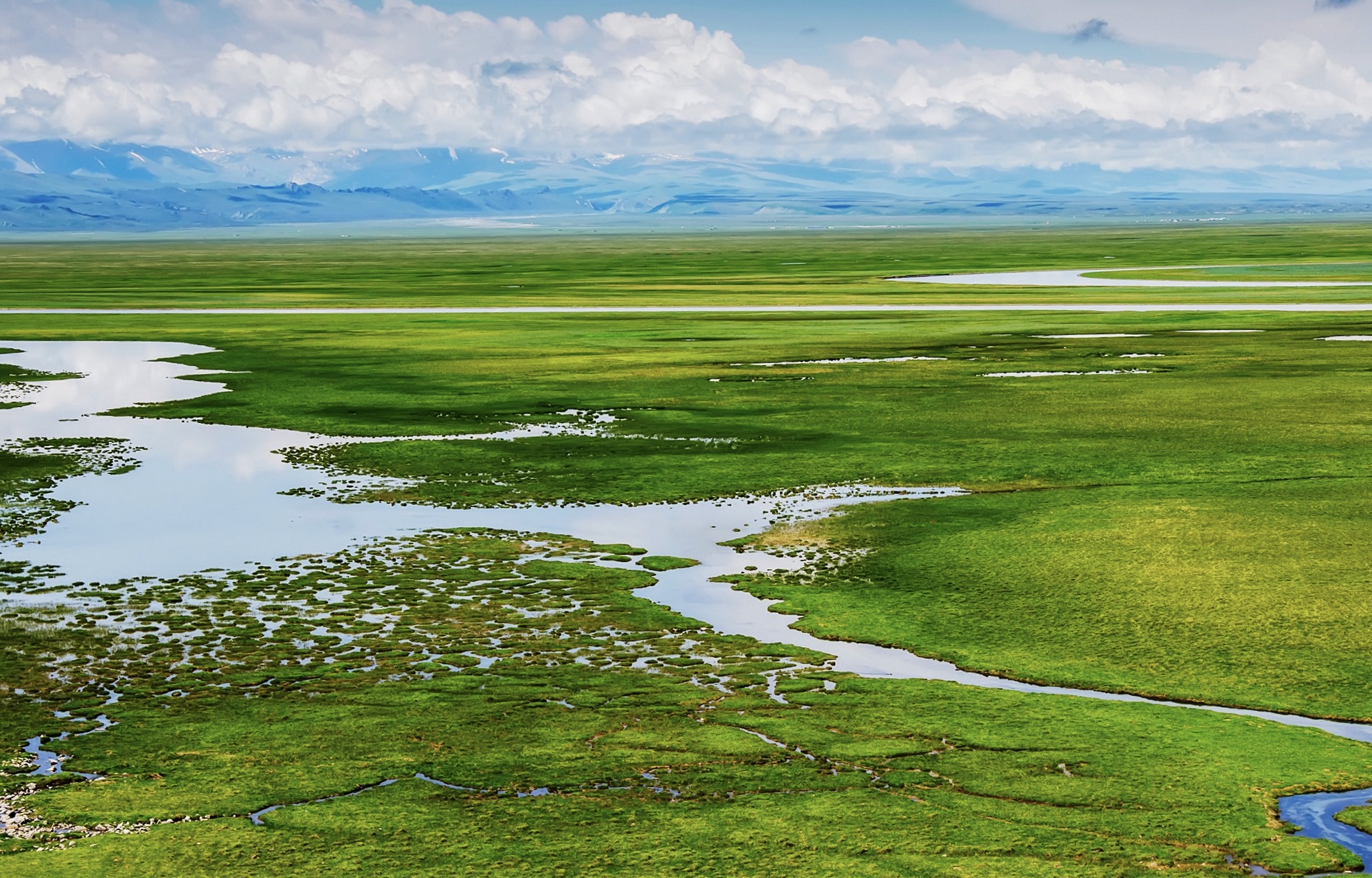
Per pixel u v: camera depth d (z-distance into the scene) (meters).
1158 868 16.16
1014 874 15.98
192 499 38.34
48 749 19.97
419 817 17.61
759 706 21.59
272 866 16.28
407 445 47.06
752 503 37.59
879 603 27.59
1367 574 28.83
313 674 23.34
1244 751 19.55
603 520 35.69
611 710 21.48
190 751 19.88
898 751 19.67
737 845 16.77
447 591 28.72
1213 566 29.86
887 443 46.59
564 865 16.28
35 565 30.97
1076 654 24.20
